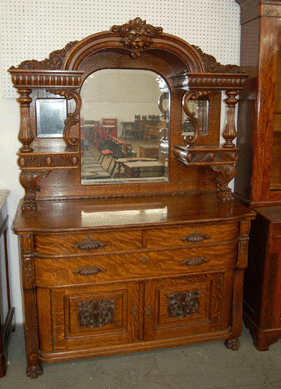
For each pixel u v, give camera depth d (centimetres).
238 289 250
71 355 232
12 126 258
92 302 229
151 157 268
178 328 245
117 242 220
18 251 277
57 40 250
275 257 248
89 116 254
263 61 244
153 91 260
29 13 244
